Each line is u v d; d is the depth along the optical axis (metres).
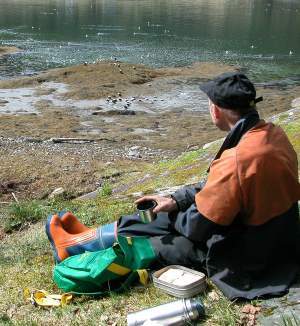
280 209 4.32
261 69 32.12
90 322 4.48
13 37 41.41
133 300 4.67
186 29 47.31
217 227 4.37
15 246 6.61
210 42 41.34
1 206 9.81
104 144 17.31
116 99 24.48
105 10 58.38
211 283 4.70
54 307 4.84
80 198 10.64
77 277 4.87
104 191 10.10
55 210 8.26
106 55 35.53
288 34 46.09
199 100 24.80
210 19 53.94
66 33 43.84
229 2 72.62
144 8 61.12
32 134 18.45
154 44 40.03
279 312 4.15
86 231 5.23
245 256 4.45
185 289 4.52
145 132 19.59
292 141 8.89
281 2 75.19
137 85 27.14
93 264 4.85
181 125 20.69
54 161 14.20
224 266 4.50
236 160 4.20
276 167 4.21
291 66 33.28
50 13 54.72
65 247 5.18
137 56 35.47
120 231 5.03
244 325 4.17
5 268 5.87
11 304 5.03
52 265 5.70
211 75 30.05
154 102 24.33
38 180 12.70
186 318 4.20
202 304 4.30
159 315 4.22
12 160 14.20
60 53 35.94
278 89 27.11
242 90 4.27
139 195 8.21
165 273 4.78
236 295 4.37
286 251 4.55
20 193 12.03
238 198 4.24
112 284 4.91
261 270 4.48
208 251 4.50
